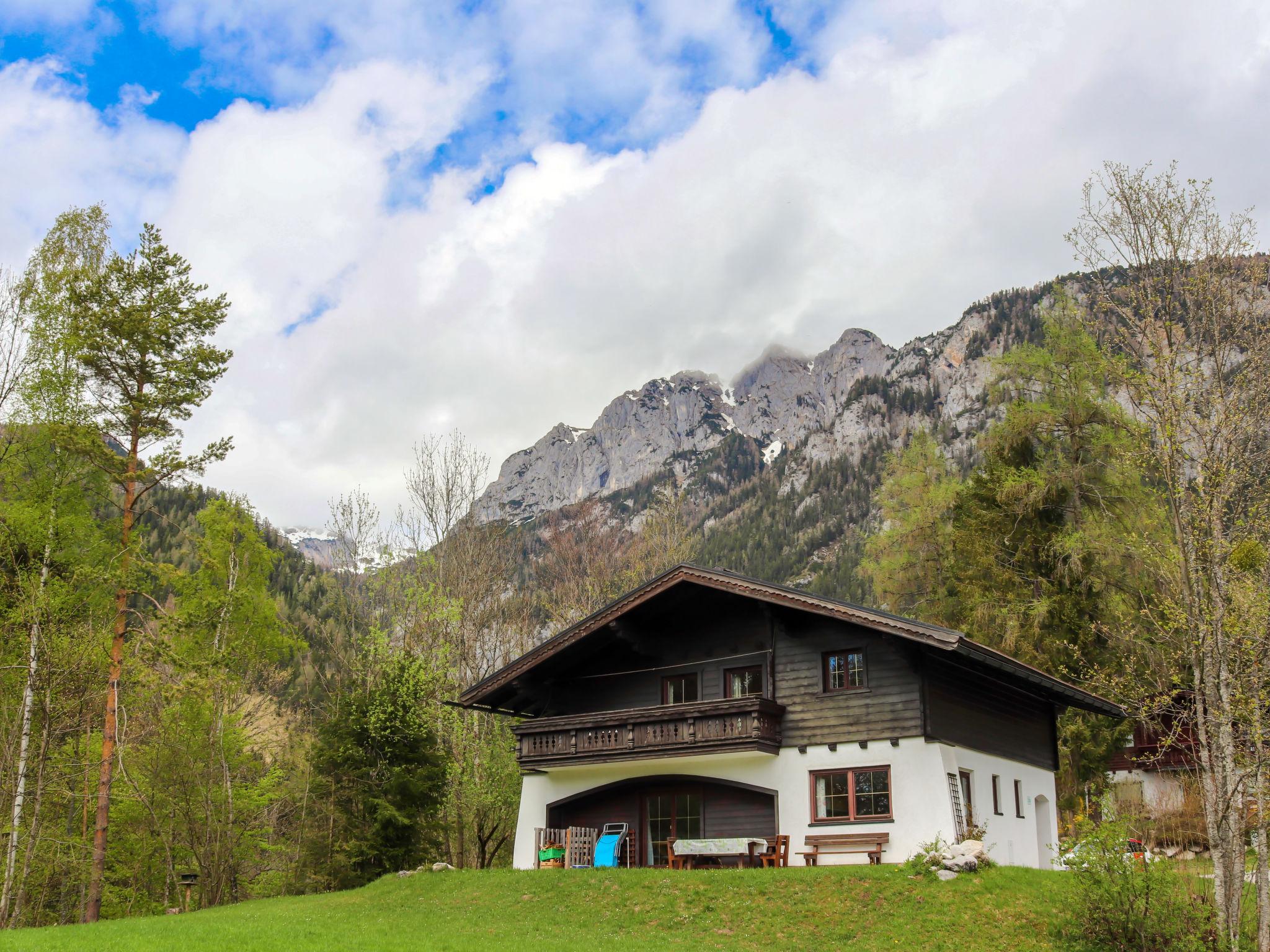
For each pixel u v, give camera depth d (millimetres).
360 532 46750
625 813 30312
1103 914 18375
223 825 39594
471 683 42719
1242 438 19016
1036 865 29016
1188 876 19141
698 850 25938
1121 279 20891
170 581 34438
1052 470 40000
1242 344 19422
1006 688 29656
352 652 43156
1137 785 40844
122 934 20344
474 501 47406
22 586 30391
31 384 32219
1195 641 19062
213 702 38469
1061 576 37969
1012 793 28594
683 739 27828
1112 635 28422
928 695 25594
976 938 19109
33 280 33750
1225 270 19812
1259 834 17922
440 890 26719
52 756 33500
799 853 25953
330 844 34812
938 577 47094
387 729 35500
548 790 31422
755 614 29438
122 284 30828
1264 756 17578
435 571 44906
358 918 24438
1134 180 20875
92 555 32125
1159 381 19719
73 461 32500
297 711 51344
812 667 27562
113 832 38688
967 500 43906
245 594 39844
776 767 27344
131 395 29828
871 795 25734
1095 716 36688
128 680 30656
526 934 21562
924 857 22391
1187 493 19422
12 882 29078
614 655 31969
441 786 36000
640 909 22672
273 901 29188
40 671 30375
